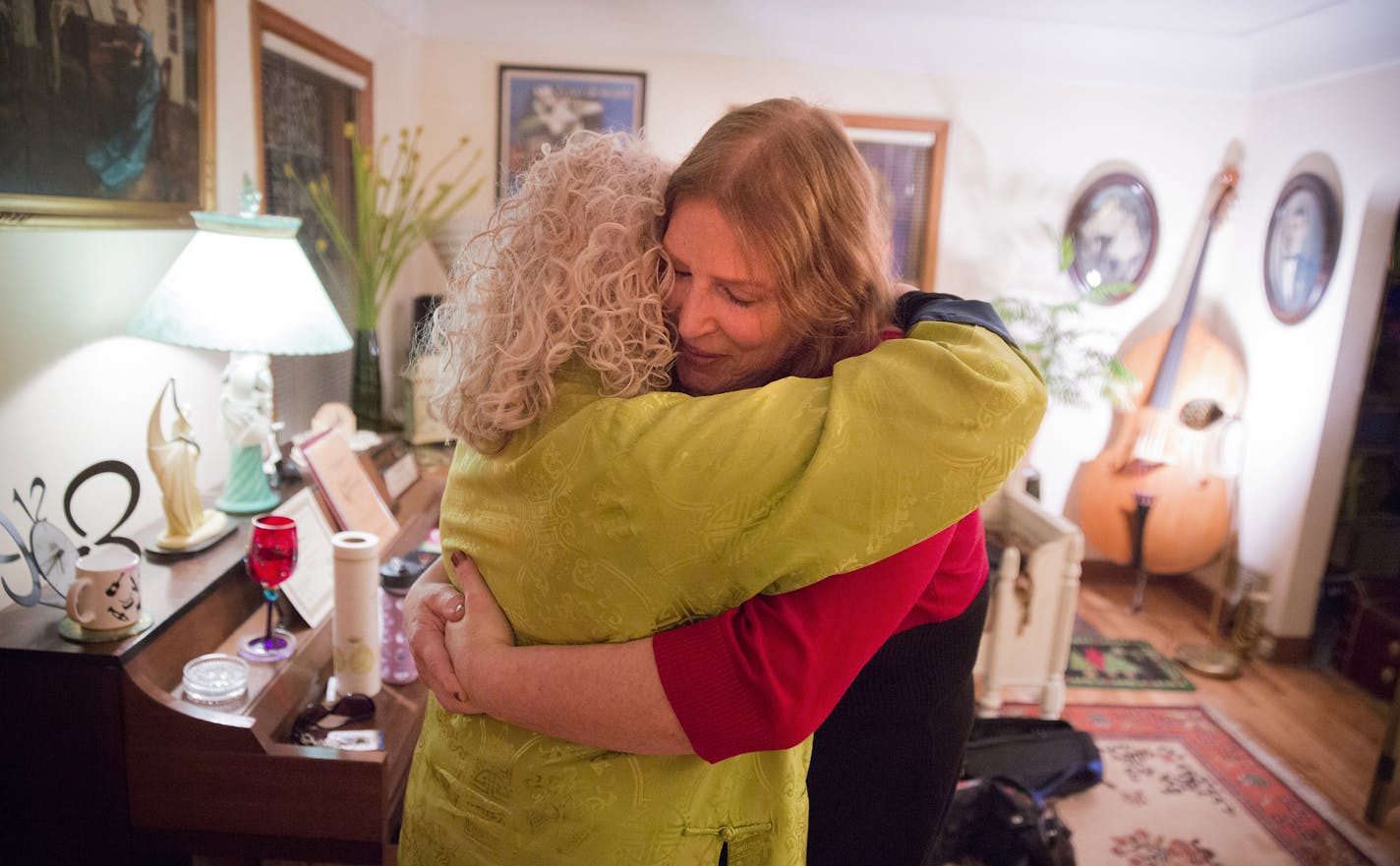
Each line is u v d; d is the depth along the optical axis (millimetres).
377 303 2941
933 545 789
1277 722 3281
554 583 790
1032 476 3760
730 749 753
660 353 803
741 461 718
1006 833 2316
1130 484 3967
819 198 774
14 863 1377
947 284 4277
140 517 1864
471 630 837
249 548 1543
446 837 876
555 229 807
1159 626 4047
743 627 739
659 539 737
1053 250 4270
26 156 1448
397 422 3166
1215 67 4023
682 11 3875
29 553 1392
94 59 1605
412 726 1578
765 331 817
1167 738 3129
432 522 2379
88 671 1318
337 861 1396
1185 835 2621
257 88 2297
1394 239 3383
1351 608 3633
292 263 1823
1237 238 4199
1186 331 3945
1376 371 3561
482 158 3996
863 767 997
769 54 4008
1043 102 4137
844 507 706
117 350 1766
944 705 1006
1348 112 3551
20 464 1521
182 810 1367
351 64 3029
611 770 806
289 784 1358
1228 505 3906
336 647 1595
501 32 3898
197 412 2074
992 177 4191
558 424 787
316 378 2854
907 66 4059
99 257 1696
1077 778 2766
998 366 759
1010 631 3043
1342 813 2754
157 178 1828
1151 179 4223
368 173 2770
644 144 912
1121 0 3498
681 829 829
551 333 785
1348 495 3631
